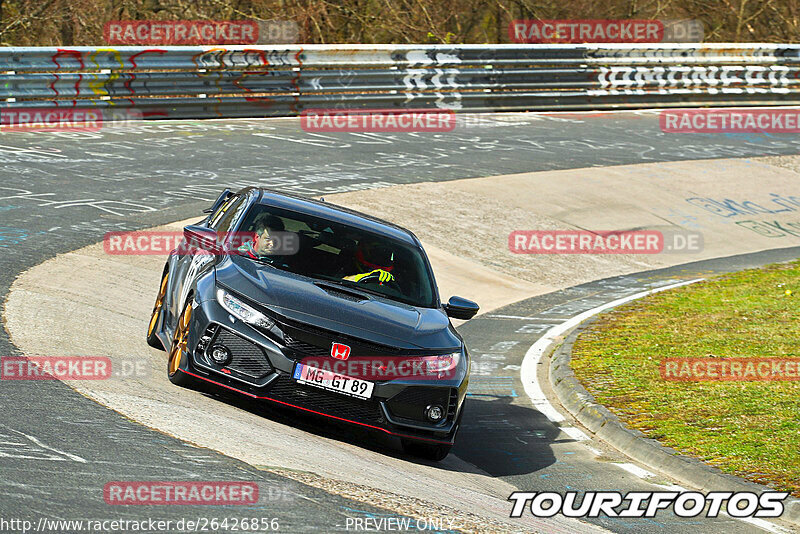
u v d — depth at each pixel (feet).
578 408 92.99
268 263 73.00
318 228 78.13
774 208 210.59
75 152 174.50
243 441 59.47
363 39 340.59
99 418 58.39
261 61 224.33
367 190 177.06
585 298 146.30
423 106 254.47
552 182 200.85
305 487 52.21
